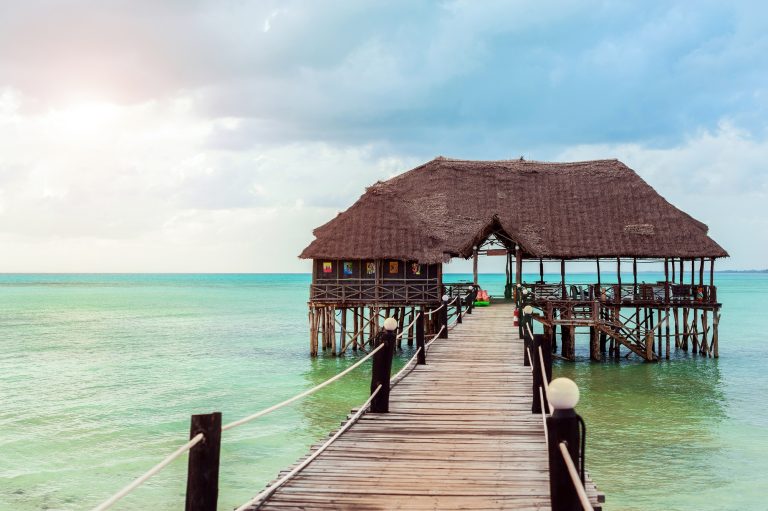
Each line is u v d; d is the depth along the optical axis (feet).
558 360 114.62
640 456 58.18
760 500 47.44
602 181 141.38
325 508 24.68
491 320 99.66
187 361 117.08
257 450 60.13
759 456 58.03
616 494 48.70
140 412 76.23
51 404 80.59
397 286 121.80
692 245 124.16
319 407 77.92
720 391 88.63
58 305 291.38
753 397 84.64
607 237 128.77
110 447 61.67
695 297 120.37
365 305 121.39
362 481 27.73
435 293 121.08
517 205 140.36
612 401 82.23
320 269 123.13
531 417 39.47
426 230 125.08
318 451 31.71
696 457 57.88
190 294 417.90
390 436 35.14
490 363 59.77
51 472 54.39
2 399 83.61
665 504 46.78
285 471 29.19
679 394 86.63
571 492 17.92
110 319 212.02
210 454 18.89
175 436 65.57
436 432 35.99
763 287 533.96
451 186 146.30
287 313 238.68
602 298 118.32
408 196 147.13
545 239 130.21
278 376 101.19
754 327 180.45
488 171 148.87
